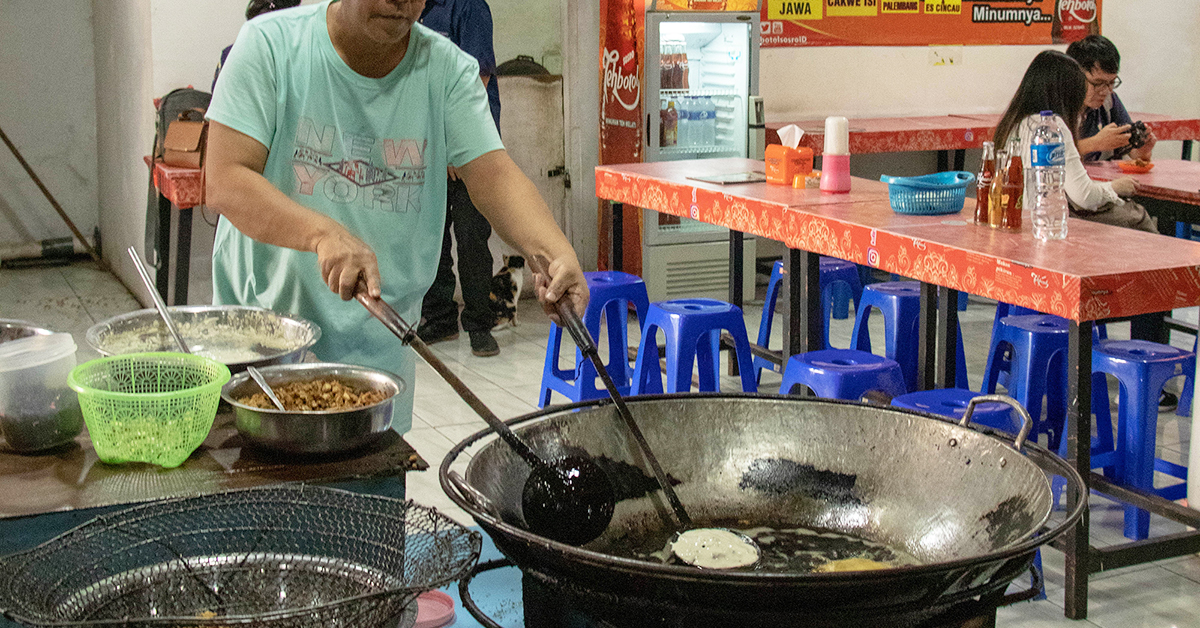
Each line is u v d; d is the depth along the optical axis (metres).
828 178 3.98
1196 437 2.82
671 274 6.08
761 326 4.92
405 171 2.03
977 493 1.28
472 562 1.05
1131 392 3.06
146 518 1.20
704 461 1.46
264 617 0.92
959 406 2.92
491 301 5.63
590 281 4.16
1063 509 3.08
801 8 6.76
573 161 6.31
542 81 6.11
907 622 1.01
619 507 1.39
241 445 1.55
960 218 3.43
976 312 6.02
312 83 1.92
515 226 1.97
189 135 4.56
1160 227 4.79
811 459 1.43
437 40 2.03
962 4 7.20
